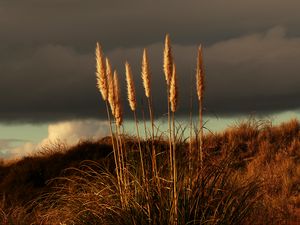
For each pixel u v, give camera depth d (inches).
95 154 943.7
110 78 496.4
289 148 1021.2
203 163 494.6
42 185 903.7
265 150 1009.5
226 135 1073.5
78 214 492.4
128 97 483.8
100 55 497.4
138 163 509.0
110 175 529.7
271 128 1120.8
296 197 763.4
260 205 560.7
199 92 479.8
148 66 475.8
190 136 485.7
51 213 553.0
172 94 462.9
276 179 839.7
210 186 489.1
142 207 474.6
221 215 471.8
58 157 966.4
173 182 468.4
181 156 497.0
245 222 497.7
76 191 552.4
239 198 495.5
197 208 473.7
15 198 825.5
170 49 468.4
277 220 579.2
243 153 1013.8
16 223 609.0
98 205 500.7
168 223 464.1
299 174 872.3
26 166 957.2
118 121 500.4
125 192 490.0
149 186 479.8
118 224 478.0
